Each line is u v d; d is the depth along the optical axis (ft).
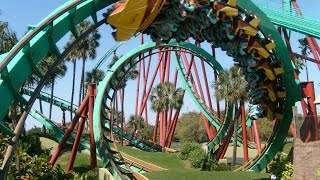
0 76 57.52
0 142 66.54
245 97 135.23
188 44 145.59
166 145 204.54
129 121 264.52
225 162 152.05
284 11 112.27
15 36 110.32
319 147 77.30
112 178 97.35
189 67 186.19
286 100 108.58
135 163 134.41
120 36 81.20
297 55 120.57
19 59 61.26
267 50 94.17
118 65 132.98
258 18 89.71
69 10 68.18
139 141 203.92
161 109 200.54
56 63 69.36
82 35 75.10
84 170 129.39
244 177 112.37
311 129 79.87
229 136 153.38
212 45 98.94
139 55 139.95
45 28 66.28
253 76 101.04
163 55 199.93
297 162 79.10
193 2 84.17
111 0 81.66
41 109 199.93
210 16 86.74
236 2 90.22
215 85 149.28
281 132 114.11
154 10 79.87
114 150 121.08
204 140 308.40
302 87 108.17
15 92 60.29
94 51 208.03
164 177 116.98
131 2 75.77
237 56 98.37
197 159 145.07
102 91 127.44
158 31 87.97
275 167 103.24
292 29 103.76
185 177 116.88
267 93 103.60
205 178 115.65
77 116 124.88
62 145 121.80
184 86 187.11
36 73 67.26
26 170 77.36
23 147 131.75
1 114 57.57
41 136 164.86
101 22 78.02
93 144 122.21
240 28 89.04
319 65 136.77
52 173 81.35
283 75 103.09
